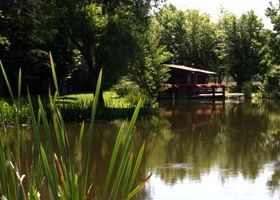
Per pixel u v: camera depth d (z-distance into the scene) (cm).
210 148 1652
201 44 6172
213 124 2439
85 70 4206
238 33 5809
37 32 2608
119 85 3547
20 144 283
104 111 2394
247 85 4944
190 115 2922
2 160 263
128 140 264
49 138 262
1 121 309
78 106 2353
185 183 1107
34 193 259
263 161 1402
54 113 267
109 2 2719
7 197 262
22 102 1967
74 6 2638
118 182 265
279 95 4900
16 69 2792
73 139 1662
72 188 255
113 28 2598
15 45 2672
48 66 2938
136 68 3234
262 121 2612
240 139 1891
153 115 2803
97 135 1853
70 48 3216
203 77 5503
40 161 270
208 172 1236
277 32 4875
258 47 5750
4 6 2367
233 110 3350
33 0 2408
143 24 2828
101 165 1247
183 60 6162
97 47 2650
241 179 1155
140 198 967
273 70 4881
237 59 5788
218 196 988
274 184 1098
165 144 1730
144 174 1195
